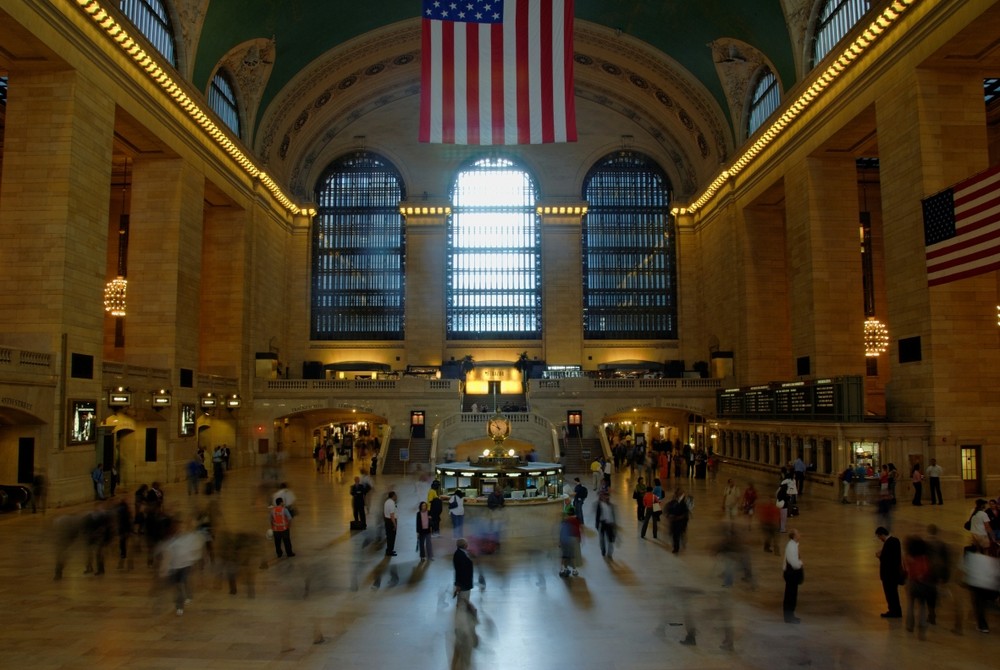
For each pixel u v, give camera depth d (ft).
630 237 153.28
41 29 65.41
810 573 40.55
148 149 91.56
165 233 93.40
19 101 70.38
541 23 71.72
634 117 152.15
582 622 31.60
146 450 89.81
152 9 87.30
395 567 42.22
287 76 122.52
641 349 149.79
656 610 33.47
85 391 71.10
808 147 96.68
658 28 121.08
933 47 70.59
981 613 29.53
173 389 91.40
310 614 32.83
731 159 119.24
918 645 28.35
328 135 149.28
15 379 61.16
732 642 28.45
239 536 45.75
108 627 30.91
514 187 153.79
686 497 48.85
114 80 77.87
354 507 54.90
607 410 121.08
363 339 148.77
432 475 95.61
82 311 71.31
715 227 135.95
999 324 71.61
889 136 78.07
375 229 151.74
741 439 103.24
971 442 70.03
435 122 70.08
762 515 47.11
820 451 77.51
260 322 125.08
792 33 97.14
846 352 94.32
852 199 96.94
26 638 29.45
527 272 151.84
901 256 75.92
